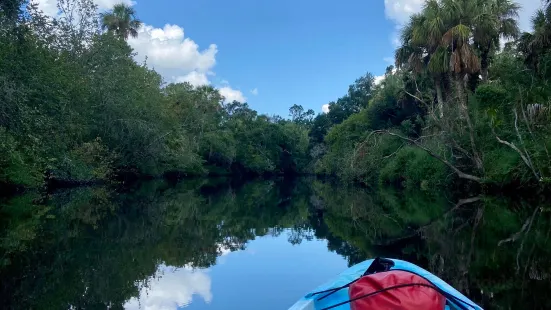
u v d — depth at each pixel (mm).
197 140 49125
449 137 18594
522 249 8336
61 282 6426
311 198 23688
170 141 34594
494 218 12477
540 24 18797
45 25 17188
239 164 59719
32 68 16328
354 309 3686
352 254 8633
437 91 22938
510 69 20734
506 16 21719
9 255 8047
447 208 15586
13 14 14516
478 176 18953
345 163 33500
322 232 11719
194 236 10852
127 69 25828
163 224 12750
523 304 5266
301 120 78062
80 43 23828
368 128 36406
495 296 5566
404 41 24719
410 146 26953
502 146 17891
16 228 10875
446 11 21203
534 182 16562
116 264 7633
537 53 18797
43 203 16281
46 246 8922
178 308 5441
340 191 28500
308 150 64938
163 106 32094
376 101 36031
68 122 18719
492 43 22297
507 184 17578
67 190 22234
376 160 29438
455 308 4074
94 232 10797
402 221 13117
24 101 14930
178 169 38438
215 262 7992
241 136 59531
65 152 21156
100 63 24516
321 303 4367
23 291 5961
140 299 5730
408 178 25172
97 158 24953
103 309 5305
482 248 8547
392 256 8180
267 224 13430
